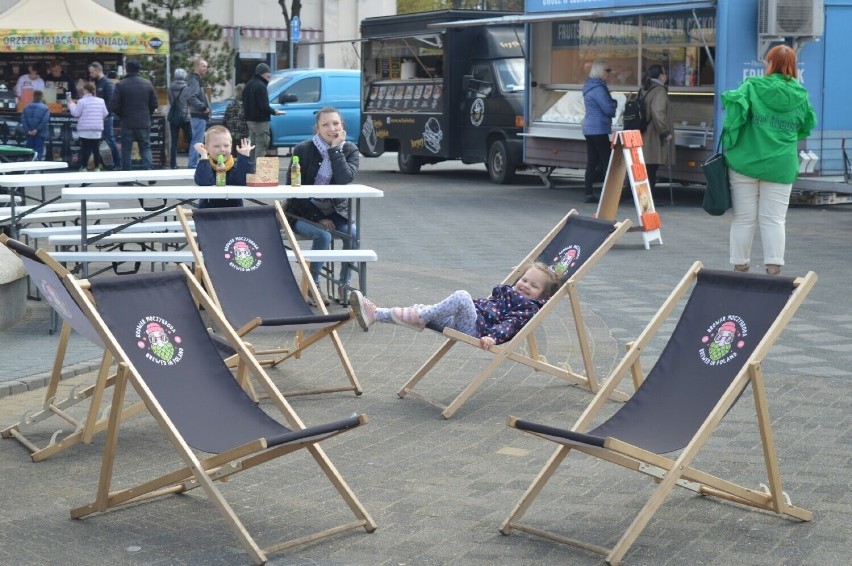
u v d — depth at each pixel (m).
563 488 6.50
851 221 18.34
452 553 5.57
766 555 5.50
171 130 26.75
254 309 8.80
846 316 11.08
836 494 6.32
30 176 11.72
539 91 24.17
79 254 10.34
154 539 5.74
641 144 16.05
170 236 11.36
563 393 8.59
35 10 27.34
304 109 32.09
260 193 10.67
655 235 15.98
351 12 51.44
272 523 5.98
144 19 36.91
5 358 9.18
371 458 7.05
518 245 16.11
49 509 6.15
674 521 5.97
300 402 8.38
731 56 19.75
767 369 9.09
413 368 9.30
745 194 12.42
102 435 7.48
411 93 27.83
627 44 22.31
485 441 7.40
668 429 5.88
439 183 26.09
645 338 6.31
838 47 20.25
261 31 48.75
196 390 6.15
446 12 26.11
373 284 12.89
